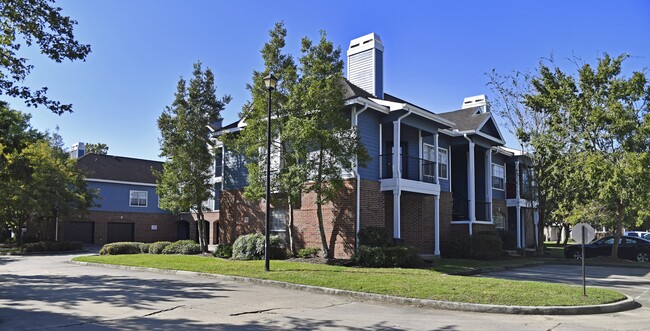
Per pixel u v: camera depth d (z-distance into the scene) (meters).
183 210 24.09
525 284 11.96
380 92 22.25
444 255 22.34
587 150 22.00
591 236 10.83
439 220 22.95
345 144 16.67
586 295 10.66
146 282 13.63
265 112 17.41
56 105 13.93
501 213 29.67
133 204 39.78
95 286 12.76
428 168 22.81
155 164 44.47
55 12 13.01
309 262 17.12
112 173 39.53
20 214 31.20
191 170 23.31
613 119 21.25
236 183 22.77
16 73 13.59
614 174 20.36
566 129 22.89
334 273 13.81
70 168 33.03
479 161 27.33
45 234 34.47
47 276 15.38
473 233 22.80
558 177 23.62
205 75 23.98
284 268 15.02
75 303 10.05
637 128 20.92
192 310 9.35
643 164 19.78
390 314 9.39
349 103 18.20
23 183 28.61
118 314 8.89
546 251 29.17
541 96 23.86
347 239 18.05
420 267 16.47
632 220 31.94
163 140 23.50
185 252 23.03
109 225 38.34
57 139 44.34
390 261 16.17
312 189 16.86
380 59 22.55
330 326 8.19
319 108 16.36
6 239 37.59
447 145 24.70
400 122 20.00
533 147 24.31
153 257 20.06
